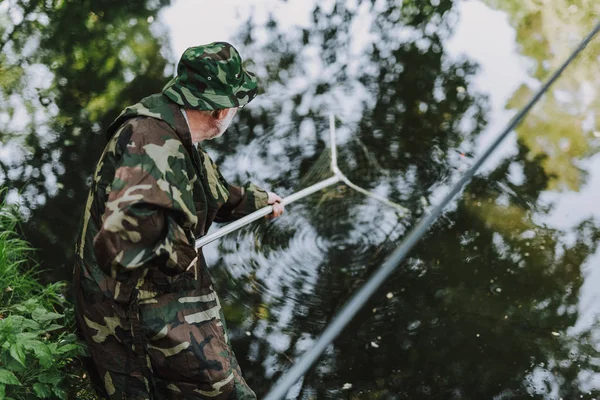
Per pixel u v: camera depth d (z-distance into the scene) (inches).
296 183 169.9
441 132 187.0
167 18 235.9
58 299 131.6
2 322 100.8
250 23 236.2
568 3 248.8
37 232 152.7
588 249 153.2
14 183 164.9
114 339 97.6
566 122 191.6
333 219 159.9
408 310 140.4
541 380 126.9
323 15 242.2
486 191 167.8
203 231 102.5
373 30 234.1
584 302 141.7
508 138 185.2
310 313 139.5
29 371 106.4
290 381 68.5
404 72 213.0
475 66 215.9
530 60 219.6
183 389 97.8
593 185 170.1
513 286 144.9
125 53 216.2
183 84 93.4
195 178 94.7
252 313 139.0
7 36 221.1
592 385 126.2
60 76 204.5
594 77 210.8
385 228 157.9
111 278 94.9
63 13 234.4
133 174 87.0
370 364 129.8
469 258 151.3
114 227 84.9
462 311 140.3
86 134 182.7
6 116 186.2
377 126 188.9
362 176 172.1
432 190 168.2
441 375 127.6
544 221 159.9
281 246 153.8
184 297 97.3
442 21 239.3
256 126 187.3
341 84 206.5
